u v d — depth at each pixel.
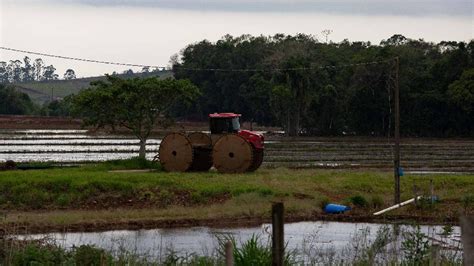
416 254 21.14
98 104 63.69
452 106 138.00
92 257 21.69
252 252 19.09
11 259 21.27
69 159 76.19
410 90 140.25
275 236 15.85
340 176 57.56
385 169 69.25
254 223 41.81
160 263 23.48
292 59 134.12
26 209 45.25
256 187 49.91
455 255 21.61
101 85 65.62
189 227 40.41
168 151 58.28
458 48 144.12
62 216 41.09
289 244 34.16
